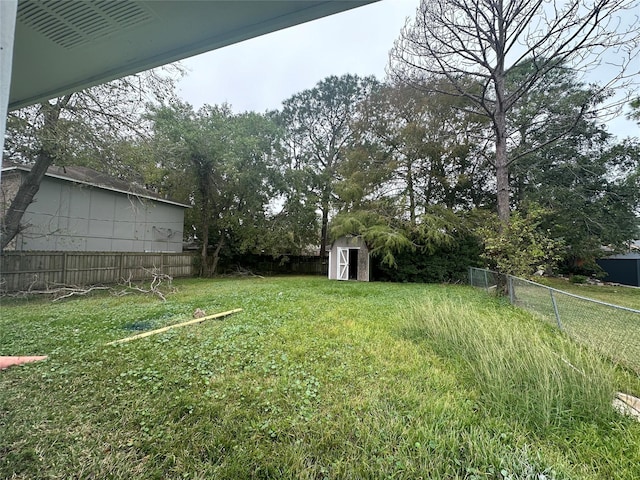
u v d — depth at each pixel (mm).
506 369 2596
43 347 3721
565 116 10031
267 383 2736
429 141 13094
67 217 10242
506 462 1707
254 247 16641
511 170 13414
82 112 7129
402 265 13430
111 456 1808
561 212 12750
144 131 8242
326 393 2549
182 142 13016
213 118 14484
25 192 7410
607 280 14875
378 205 13711
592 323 4188
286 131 19953
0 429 2039
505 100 8328
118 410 2283
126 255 10930
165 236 13922
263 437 1985
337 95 20391
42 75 2223
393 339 4035
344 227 13172
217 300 7238
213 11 1590
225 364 3176
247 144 14578
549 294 5297
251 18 1646
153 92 7660
